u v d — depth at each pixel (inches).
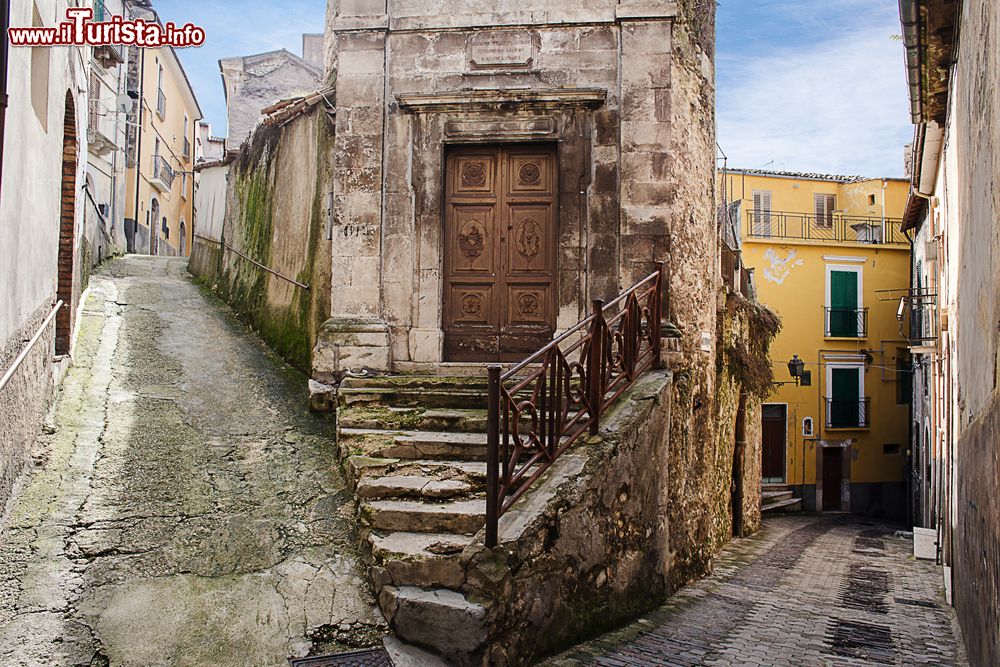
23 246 234.4
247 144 517.0
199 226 641.6
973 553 232.8
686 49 351.9
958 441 303.7
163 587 199.8
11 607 182.4
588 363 253.6
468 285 336.5
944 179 468.1
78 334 374.0
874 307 1008.2
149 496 239.9
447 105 330.0
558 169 328.2
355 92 336.5
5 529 210.1
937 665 227.3
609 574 244.1
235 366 364.8
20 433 232.8
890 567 476.4
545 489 222.4
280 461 273.9
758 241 984.3
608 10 326.3
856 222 1063.6
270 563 216.1
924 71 340.2
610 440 247.6
